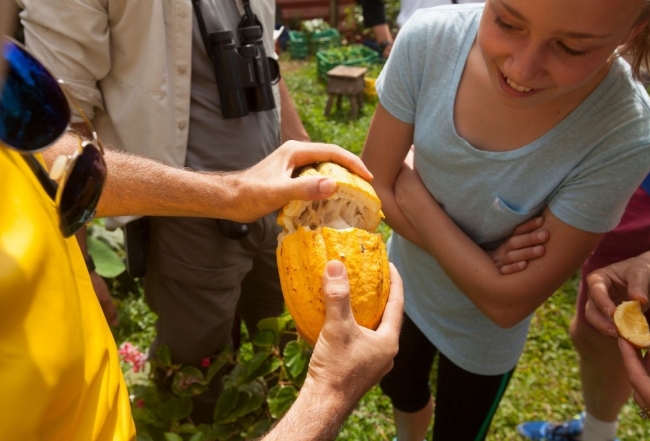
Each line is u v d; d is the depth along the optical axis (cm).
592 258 265
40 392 86
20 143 91
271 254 295
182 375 273
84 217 107
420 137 209
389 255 260
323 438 123
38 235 95
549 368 371
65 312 96
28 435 84
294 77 876
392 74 211
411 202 217
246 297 318
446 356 237
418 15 209
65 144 145
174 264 260
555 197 193
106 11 222
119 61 235
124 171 173
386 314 150
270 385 303
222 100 244
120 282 416
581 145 184
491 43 160
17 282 87
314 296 144
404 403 267
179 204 174
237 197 167
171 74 234
